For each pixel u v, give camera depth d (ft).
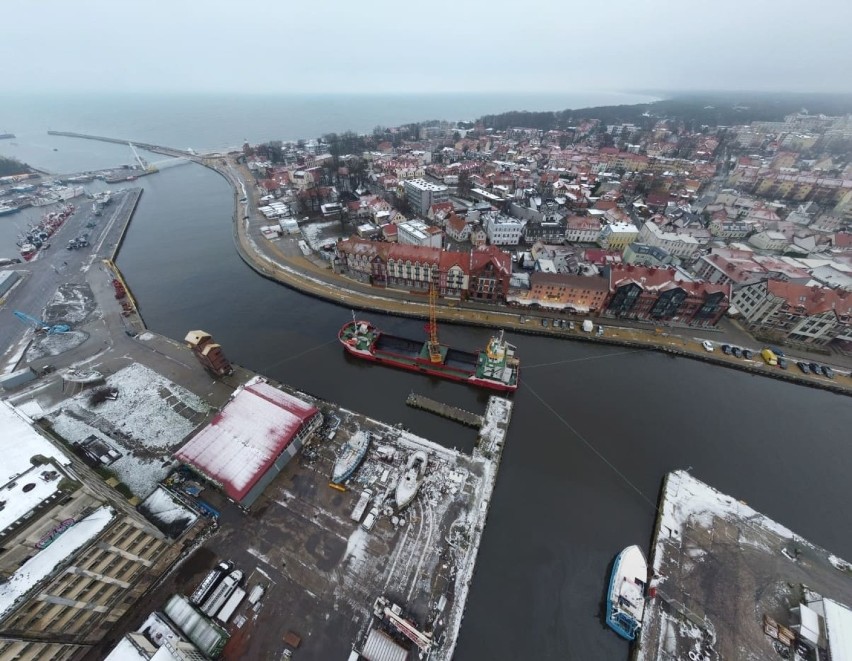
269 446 184.85
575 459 209.77
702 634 142.10
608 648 141.69
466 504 180.14
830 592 154.81
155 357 269.23
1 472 128.88
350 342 274.16
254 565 156.66
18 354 265.75
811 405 253.24
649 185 654.53
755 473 206.80
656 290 307.37
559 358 282.56
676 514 180.65
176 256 426.51
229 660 132.16
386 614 141.08
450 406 238.07
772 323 307.99
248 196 616.39
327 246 425.69
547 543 171.53
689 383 266.36
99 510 130.21
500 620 146.61
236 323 312.91
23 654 110.73
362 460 197.67
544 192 631.97
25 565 112.57
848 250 410.93
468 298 343.46
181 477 186.29
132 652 118.73
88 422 216.95
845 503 194.29
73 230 479.82
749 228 470.39
